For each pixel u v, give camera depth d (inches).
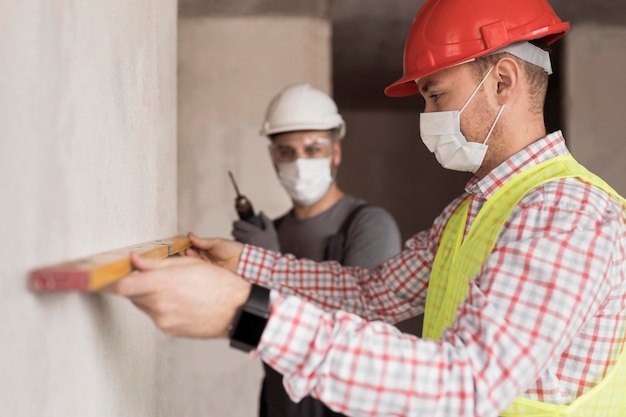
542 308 38.3
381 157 265.9
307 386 36.1
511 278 39.4
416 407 35.9
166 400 60.9
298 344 35.8
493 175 50.5
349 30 160.2
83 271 25.1
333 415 84.4
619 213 45.1
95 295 33.9
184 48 144.7
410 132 267.1
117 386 39.2
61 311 28.3
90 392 32.9
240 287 35.7
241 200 96.1
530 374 37.1
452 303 50.7
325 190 95.0
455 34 50.7
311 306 36.7
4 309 22.7
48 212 26.8
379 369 35.7
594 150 153.7
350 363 35.8
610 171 153.8
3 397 22.6
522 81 50.7
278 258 68.2
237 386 139.1
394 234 90.3
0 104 22.5
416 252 63.9
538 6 51.8
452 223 56.9
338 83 223.6
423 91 54.0
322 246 93.1
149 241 51.1
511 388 36.6
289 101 95.3
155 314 34.1
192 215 142.9
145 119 49.5
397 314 66.4
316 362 35.7
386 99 247.4
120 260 30.2
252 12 144.0
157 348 54.9
